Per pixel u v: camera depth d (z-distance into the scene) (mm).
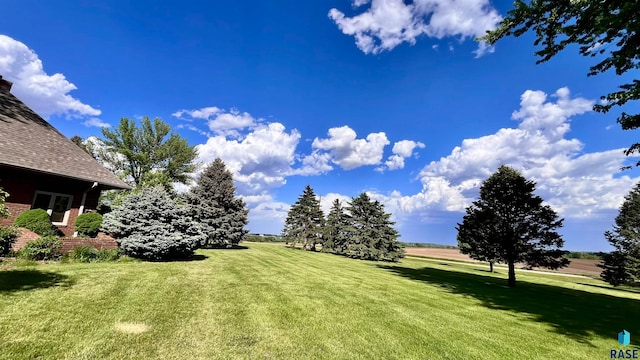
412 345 4777
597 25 6785
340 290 9133
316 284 9844
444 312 7418
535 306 9641
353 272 14828
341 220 38219
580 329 6871
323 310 6434
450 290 11516
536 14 7945
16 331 3709
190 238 12438
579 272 41812
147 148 30453
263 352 3934
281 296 7422
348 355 4121
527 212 15953
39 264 8312
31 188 11969
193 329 4512
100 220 13320
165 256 12156
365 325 5625
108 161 29188
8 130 11961
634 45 7008
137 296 5973
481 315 7465
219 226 23312
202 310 5520
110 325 4285
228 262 13445
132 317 4727
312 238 38156
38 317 4262
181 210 13164
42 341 3521
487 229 16781
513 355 4734
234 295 7000
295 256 22062
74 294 5633
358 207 35125
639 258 22656
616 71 7816
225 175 25391
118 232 11695
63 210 13258
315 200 38500
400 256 33812
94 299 5449
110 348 3551
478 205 17547
